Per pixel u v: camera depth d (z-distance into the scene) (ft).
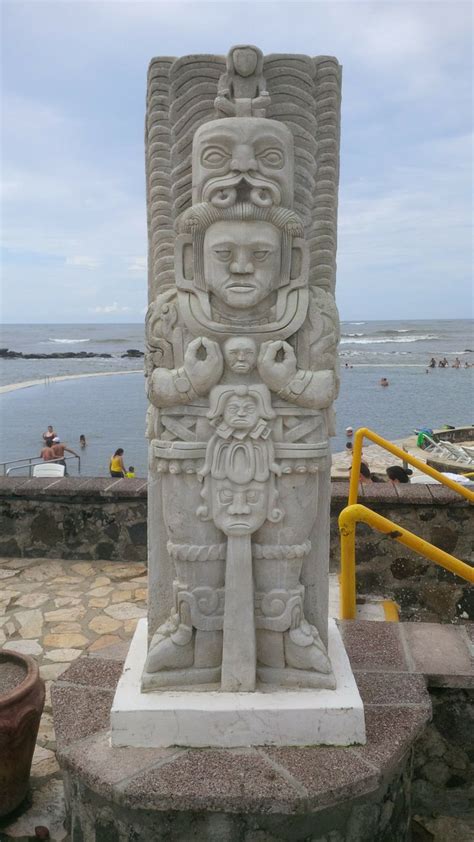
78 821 6.72
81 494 15.14
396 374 109.19
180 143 6.88
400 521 14.03
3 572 14.83
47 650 11.58
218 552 7.02
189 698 6.89
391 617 12.13
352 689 7.07
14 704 7.30
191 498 6.98
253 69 6.56
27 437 53.06
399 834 7.06
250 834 6.23
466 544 13.89
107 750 6.67
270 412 6.81
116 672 8.08
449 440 41.42
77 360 165.27
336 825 6.36
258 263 6.68
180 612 7.15
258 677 7.21
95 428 57.41
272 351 6.75
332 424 7.20
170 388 6.84
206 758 6.54
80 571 14.90
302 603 7.25
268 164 6.56
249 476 6.83
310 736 6.73
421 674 7.99
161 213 7.04
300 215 6.98
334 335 7.00
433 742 8.15
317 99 6.89
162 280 7.11
